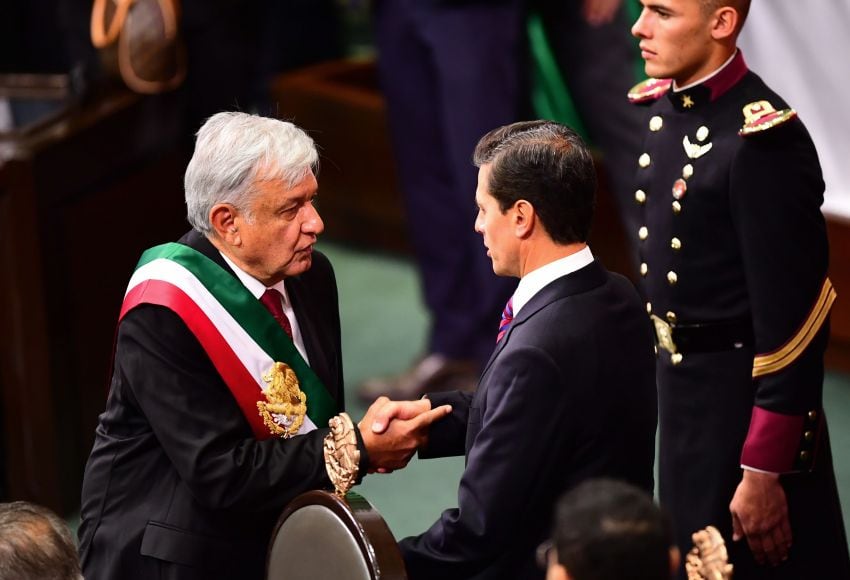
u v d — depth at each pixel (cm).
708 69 978
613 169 1764
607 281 883
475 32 1720
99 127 1579
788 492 1009
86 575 973
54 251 1524
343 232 2339
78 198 1557
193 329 939
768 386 971
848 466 1588
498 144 865
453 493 1603
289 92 2283
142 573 952
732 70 977
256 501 923
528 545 875
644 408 883
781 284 955
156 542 943
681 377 1022
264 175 913
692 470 1030
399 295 2172
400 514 1555
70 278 1552
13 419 1528
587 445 858
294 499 867
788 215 948
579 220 863
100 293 1597
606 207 1994
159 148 1688
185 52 1795
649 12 977
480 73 1725
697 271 995
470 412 898
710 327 1002
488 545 855
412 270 2261
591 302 862
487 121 1736
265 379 956
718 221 978
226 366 945
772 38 1731
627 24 1697
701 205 980
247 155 912
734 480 1017
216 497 918
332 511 834
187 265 952
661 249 1016
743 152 955
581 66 1745
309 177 927
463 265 1817
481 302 1794
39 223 1495
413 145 1827
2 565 730
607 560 639
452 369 1834
